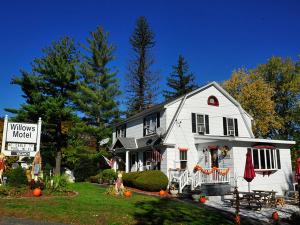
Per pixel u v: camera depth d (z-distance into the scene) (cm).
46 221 1084
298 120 4622
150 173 2433
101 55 3944
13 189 1555
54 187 1722
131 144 3112
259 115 4544
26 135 1836
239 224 1345
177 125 2769
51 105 2981
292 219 1529
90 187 2325
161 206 1590
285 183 2653
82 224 1083
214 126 2988
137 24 6075
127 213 1292
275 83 4969
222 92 3117
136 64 5944
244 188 2438
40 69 3164
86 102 3728
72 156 3406
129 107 5784
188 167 2736
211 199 2197
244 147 2520
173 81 6322
